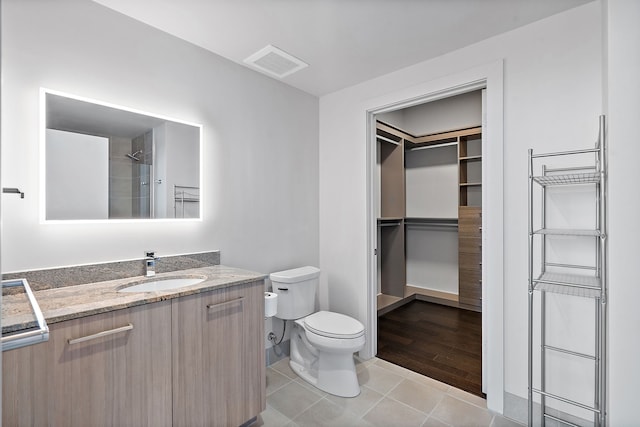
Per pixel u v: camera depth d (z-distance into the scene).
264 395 1.93
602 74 1.66
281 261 2.73
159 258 1.98
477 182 4.00
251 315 1.88
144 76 1.95
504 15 1.87
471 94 3.96
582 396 1.79
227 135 2.36
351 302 2.85
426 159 4.50
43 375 1.20
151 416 1.47
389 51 2.26
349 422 1.96
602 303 1.54
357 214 2.81
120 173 1.86
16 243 1.54
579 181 1.72
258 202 2.56
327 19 1.91
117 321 1.37
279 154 2.72
